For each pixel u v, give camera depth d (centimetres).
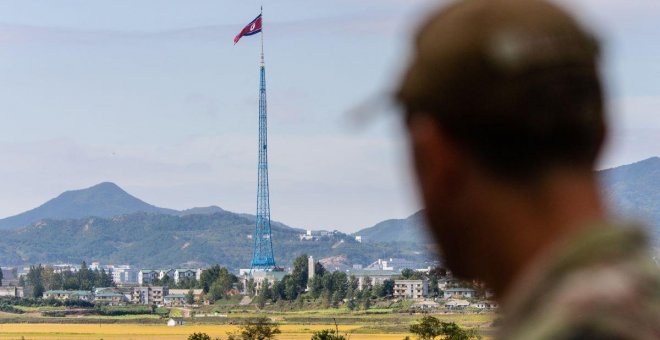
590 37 510
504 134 504
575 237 496
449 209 518
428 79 513
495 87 502
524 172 505
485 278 510
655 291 474
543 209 504
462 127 508
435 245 523
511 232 504
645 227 496
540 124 500
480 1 518
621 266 484
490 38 505
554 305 479
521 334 481
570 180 504
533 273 496
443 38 513
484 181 509
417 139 521
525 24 506
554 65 501
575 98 502
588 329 462
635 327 459
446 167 515
